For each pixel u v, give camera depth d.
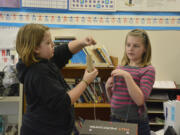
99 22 2.15
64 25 2.13
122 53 2.17
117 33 2.16
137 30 1.33
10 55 2.06
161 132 1.53
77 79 1.94
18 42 1.01
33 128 0.98
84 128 0.98
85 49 1.87
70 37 1.97
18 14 2.08
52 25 2.12
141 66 1.28
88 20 2.14
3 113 2.11
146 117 1.25
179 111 1.19
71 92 1.04
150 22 2.17
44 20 2.11
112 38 2.16
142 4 2.15
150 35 2.17
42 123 0.98
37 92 0.95
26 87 1.00
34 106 1.00
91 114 2.15
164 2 2.16
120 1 2.14
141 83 1.20
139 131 1.20
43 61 1.02
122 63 1.42
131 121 1.21
